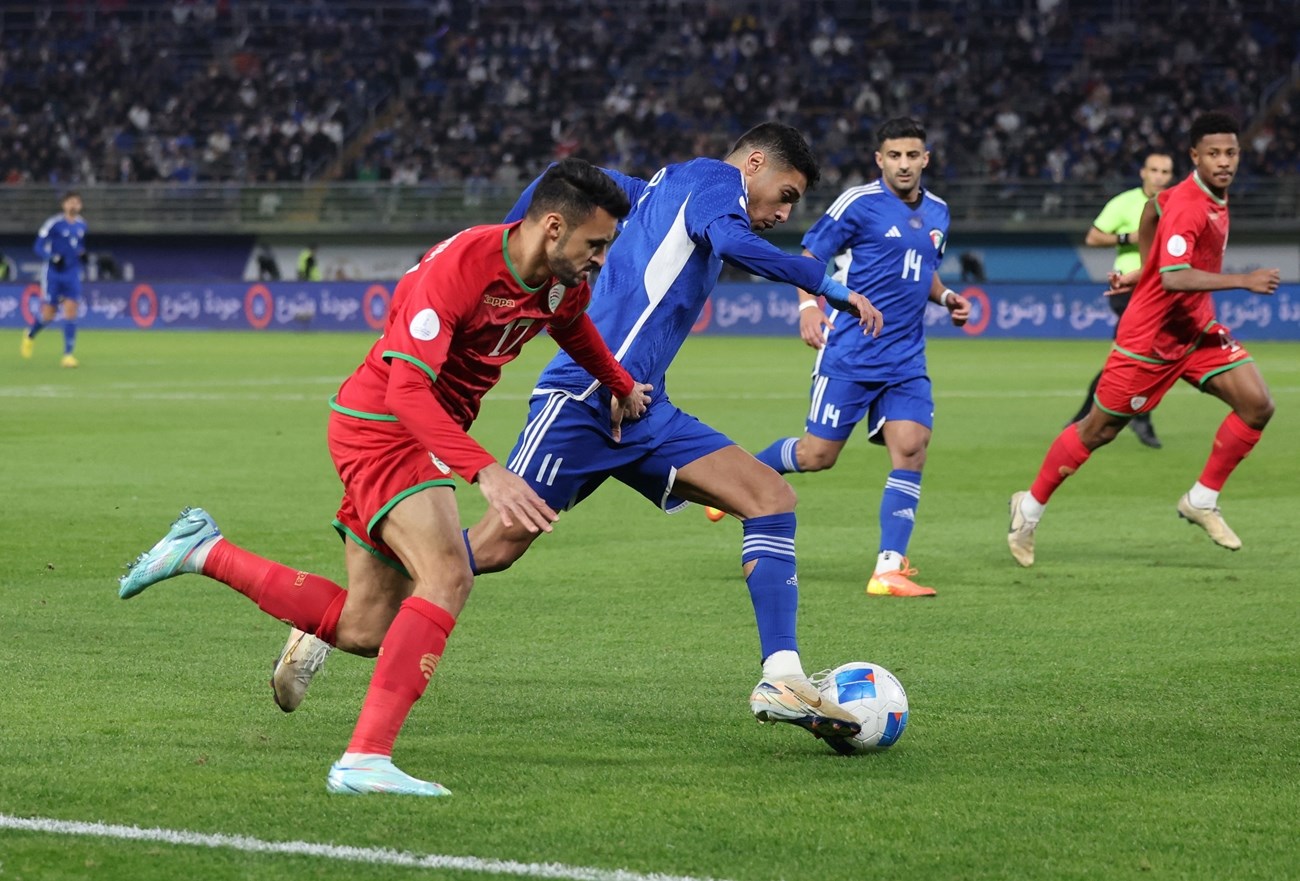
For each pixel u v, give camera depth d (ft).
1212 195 43.52
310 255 203.21
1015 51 216.13
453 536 22.26
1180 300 43.14
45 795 21.29
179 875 18.10
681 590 40.19
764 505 26.12
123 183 219.41
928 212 42.57
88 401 97.60
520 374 128.98
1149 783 22.67
